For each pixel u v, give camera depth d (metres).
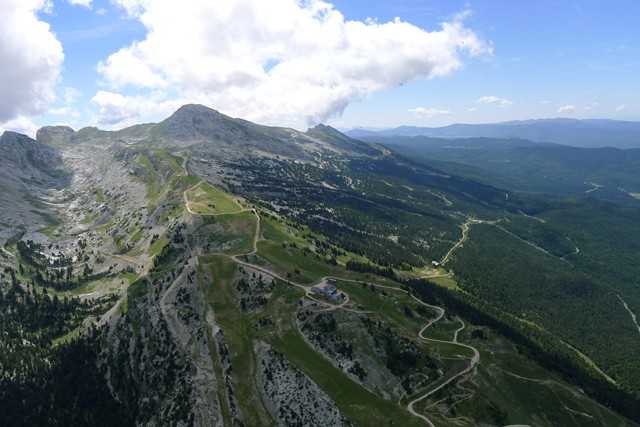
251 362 180.62
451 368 179.38
